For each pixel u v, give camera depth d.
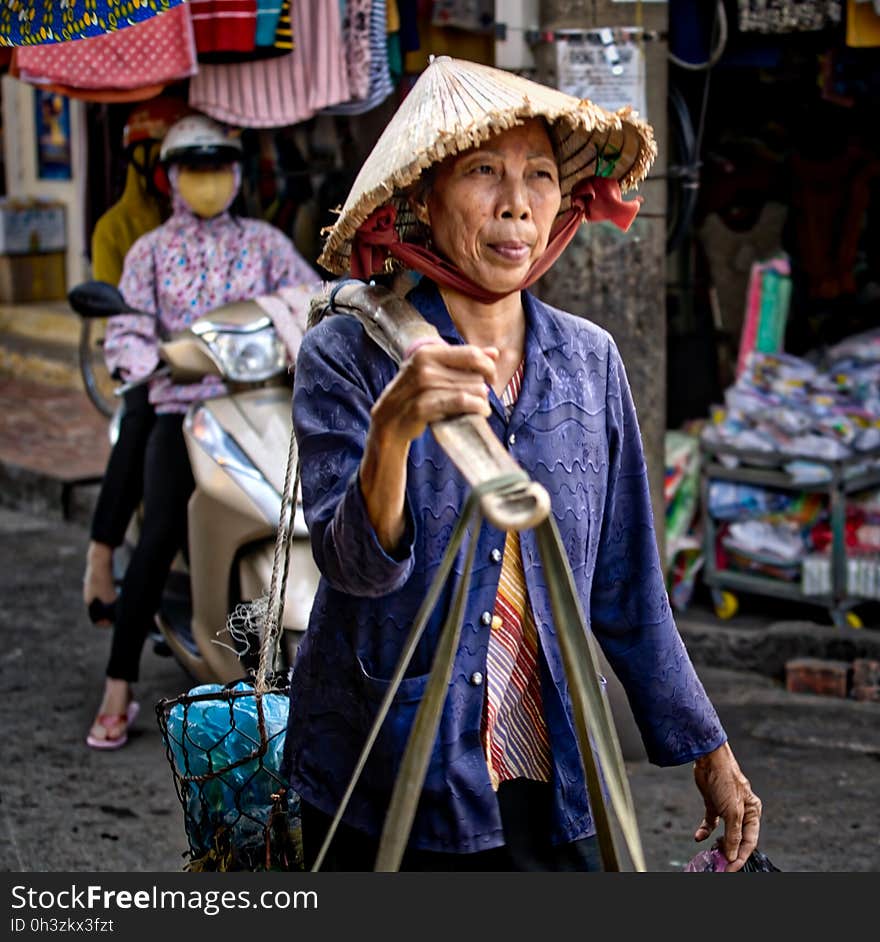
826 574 5.05
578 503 2.04
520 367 2.05
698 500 5.40
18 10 3.02
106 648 5.58
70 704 4.98
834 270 5.81
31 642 5.63
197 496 4.17
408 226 2.06
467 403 1.65
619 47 4.52
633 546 2.19
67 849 3.85
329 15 5.00
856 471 4.99
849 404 5.16
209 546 4.14
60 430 8.44
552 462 2.01
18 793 4.24
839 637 4.93
